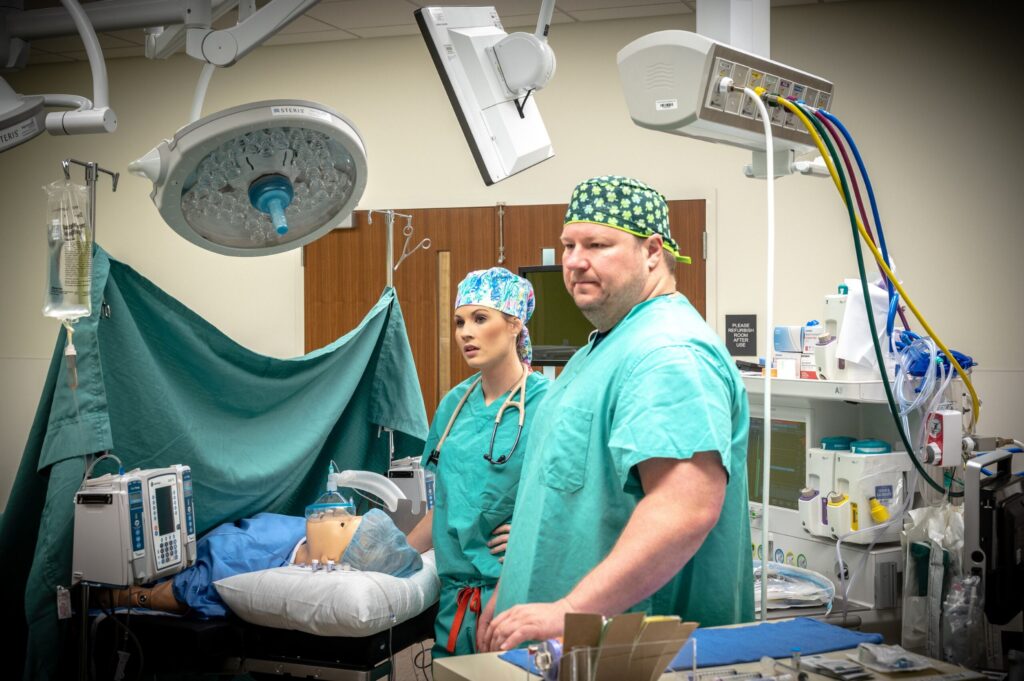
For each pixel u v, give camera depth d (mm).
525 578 1637
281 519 2771
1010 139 4059
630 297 1668
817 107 2104
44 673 2279
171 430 2588
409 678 3322
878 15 4188
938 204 4141
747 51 1997
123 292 2531
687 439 1428
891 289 2213
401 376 3373
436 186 4789
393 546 2447
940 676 1268
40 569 2271
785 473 2498
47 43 4848
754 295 4371
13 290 5359
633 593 1387
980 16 4082
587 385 1645
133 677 2391
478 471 2236
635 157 4520
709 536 1620
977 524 1657
